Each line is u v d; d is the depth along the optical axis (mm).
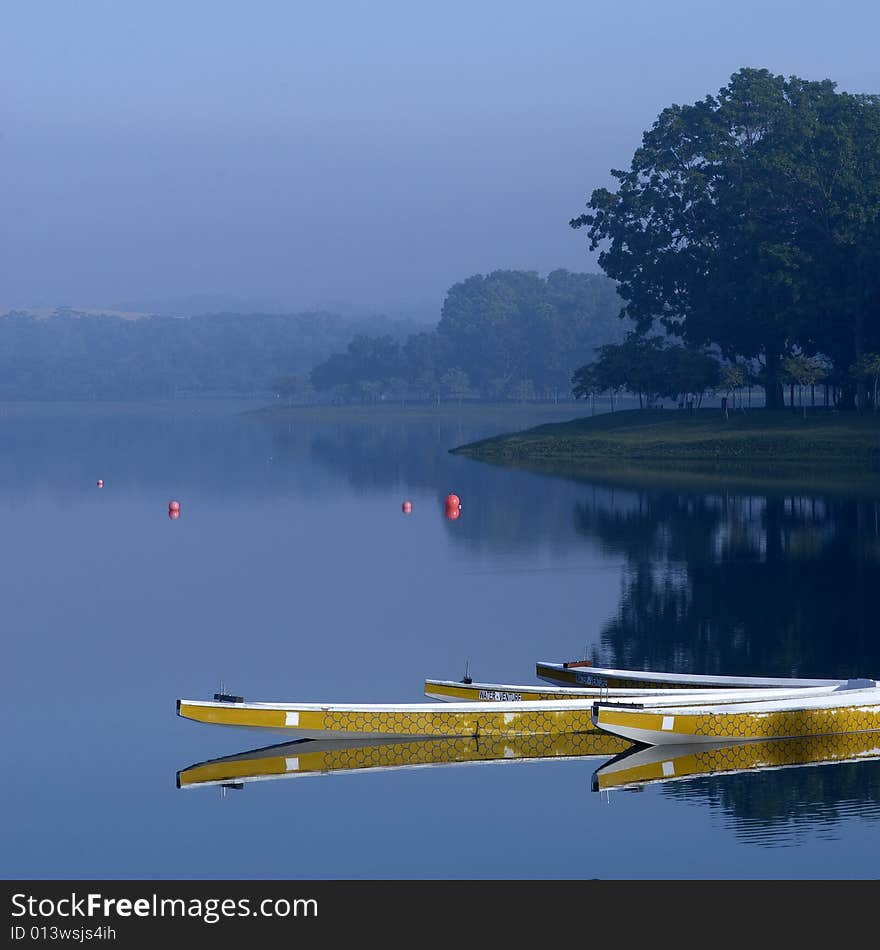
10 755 94375
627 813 82500
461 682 103875
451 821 81562
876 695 96688
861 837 78250
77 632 134500
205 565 179750
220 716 93688
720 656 121000
